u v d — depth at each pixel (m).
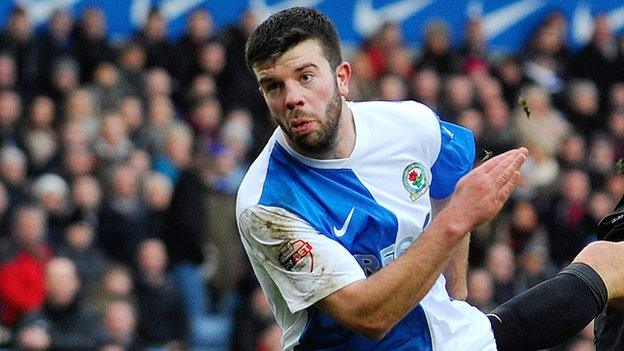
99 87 42.22
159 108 41.78
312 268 14.74
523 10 53.78
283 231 14.92
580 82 51.88
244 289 39.47
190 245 38.88
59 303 34.19
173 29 48.25
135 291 36.69
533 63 51.56
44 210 36.84
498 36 53.50
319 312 15.28
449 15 52.97
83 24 44.00
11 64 41.91
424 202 15.55
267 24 14.60
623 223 15.75
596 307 15.23
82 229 36.53
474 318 15.71
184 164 40.78
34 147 38.72
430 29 49.50
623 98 52.22
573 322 15.27
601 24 53.00
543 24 52.94
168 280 37.34
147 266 37.09
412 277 14.16
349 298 14.48
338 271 14.65
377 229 15.20
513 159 14.35
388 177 15.41
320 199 15.13
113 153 39.31
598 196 44.41
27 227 34.62
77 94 40.78
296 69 14.51
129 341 34.84
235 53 46.12
